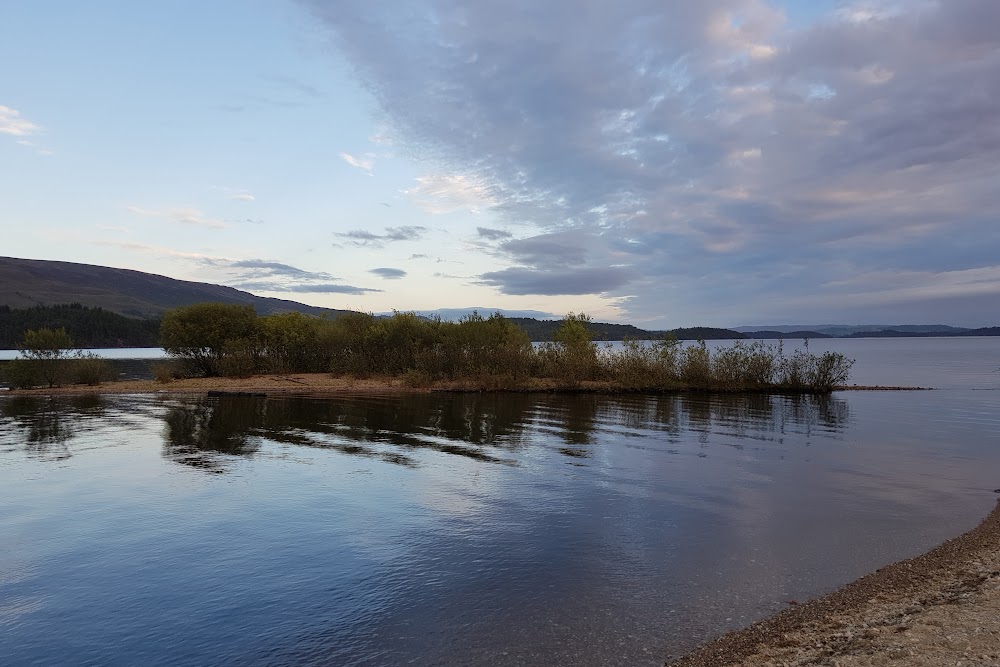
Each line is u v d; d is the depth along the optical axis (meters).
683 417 20.08
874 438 15.93
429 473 11.62
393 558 7.25
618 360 31.80
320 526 8.45
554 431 16.83
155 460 12.80
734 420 19.39
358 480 11.06
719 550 7.49
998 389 32.34
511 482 10.93
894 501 9.73
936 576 6.52
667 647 5.08
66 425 17.84
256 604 6.02
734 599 6.06
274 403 23.73
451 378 31.36
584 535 8.06
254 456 13.23
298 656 5.01
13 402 24.33
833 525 8.48
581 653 4.99
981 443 15.23
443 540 7.88
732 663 4.76
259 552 7.46
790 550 7.48
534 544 7.72
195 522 8.63
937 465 12.52
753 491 10.34
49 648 5.19
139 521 8.68
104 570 6.91
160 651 5.12
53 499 9.80
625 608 5.88
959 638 4.98
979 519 8.76
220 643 5.25
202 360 35.47
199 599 6.14
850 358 73.75
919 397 27.75
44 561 7.18
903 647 4.88
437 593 6.27
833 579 6.57
